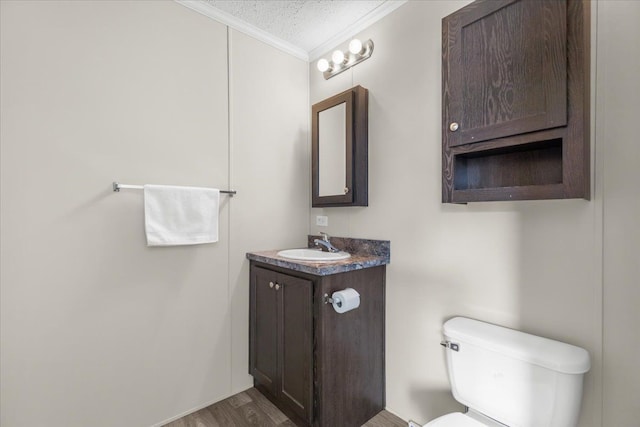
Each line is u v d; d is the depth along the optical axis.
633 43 0.98
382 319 1.76
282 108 2.15
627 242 1.00
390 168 1.75
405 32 1.67
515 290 1.26
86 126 1.42
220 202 1.84
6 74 1.24
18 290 1.27
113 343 1.49
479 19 1.16
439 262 1.52
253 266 1.94
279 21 1.92
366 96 1.88
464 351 1.21
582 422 1.08
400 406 1.69
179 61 1.70
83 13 1.41
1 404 1.24
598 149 1.05
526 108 1.04
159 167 1.62
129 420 1.53
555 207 1.16
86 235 1.42
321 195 2.09
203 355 1.78
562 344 1.09
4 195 1.24
